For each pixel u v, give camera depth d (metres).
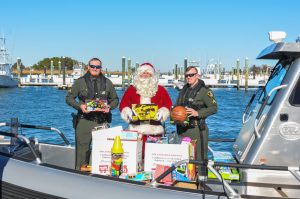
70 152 5.86
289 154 4.12
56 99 40.91
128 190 3.94
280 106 4.12
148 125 5.23
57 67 109.25
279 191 4.13
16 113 26.42
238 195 3.69
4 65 63.25
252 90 60.94
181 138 4.99
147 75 5.34
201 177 4.24
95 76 5.32
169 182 4.36
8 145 5.68
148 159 4.55
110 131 4.68
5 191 4.53
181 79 67.69
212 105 4.89
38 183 4.30
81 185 4.11
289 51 4.13
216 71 78.94
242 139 4.89
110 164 4.63
